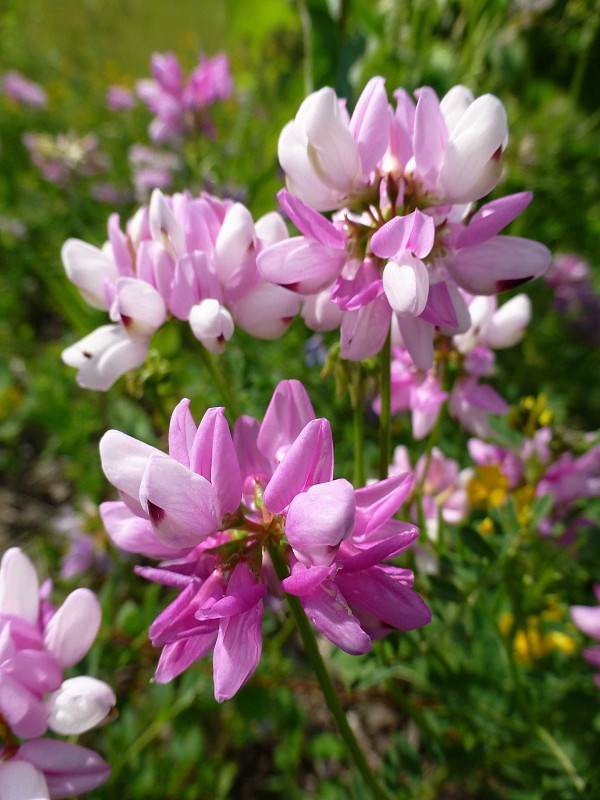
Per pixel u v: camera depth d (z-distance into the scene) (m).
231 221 0.07
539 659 0.09
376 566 0.05
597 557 0.09
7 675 0.06
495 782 0.10
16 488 0.18
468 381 0.09
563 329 0.17
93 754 0.06
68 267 0.07
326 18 0.14
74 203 0.26
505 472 0.10
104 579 0.14
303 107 0.06
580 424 0.16
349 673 0.08
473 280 0.06
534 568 0.09
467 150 0.06
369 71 0.14
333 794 0.10
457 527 0.09
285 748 0.11
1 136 0.32
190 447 0.05
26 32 0.43
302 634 0.06
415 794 0.09
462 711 0.09
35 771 0.06
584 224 0.20
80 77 0.40
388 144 0.06
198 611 0.05
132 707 0.11
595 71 0.21
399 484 0.05
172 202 0.07
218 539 0.06
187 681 0.10
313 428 0.05
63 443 0.16
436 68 0.15
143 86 0.18
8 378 0.20
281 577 0.05
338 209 0.07
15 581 0.06
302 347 0.13
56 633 0.06
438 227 0.06
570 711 0.09
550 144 0.20
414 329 0.06
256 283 0.07
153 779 0.10
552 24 0.18
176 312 0.07
